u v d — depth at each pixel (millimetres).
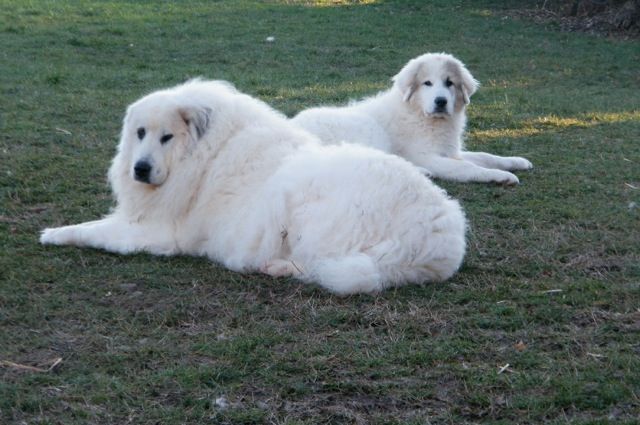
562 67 16172
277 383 4133
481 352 4520
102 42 15992
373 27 19484
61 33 16656
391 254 5246
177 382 4086
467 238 6512
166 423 3760
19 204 6992
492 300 5223
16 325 4703
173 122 5859
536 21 21500
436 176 8727
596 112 11938
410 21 20594
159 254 5934
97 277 5434
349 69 15008
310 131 8297
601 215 7176
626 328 4883
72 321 4785
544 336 4742
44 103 10688
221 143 5957
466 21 21062
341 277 5129
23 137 8938
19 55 14375
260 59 15406
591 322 4965
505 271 5777
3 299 5004
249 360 4320
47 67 13336
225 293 5242
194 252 5988
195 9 20953
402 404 4004
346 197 5328
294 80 13594
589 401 4027
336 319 4852
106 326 4734
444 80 9023
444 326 4820
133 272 5531
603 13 21281
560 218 7113
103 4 20875
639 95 13789
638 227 6871
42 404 3873
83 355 4371
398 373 4262
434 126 9039
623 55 17469
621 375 4273
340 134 8375
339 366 4316
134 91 11992
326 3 23266
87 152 8602
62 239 5980
